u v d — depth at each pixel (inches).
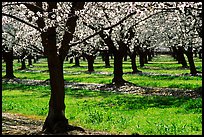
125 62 4227.4
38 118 914.7
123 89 1505.9
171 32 1683.1
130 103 1087.6
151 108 974.4
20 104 1153.4
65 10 665.0
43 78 2281.0
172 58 4943.4
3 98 1338.6
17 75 2610.7
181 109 936.3
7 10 784.9
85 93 1411.2
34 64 4333.2
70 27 708.0
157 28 1696.6
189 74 2101.4
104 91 1467.8
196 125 734.5
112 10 802.8
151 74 2234.3
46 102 1176.8
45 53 702.5
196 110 906.1
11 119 885.8
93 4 745.0
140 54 3164.4
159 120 800.9
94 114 892.6
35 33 1055.0
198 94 1247.5
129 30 1470.2
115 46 1594.5
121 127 752.3
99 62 4503.0
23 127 761.0
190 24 1338.6
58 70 701.3
